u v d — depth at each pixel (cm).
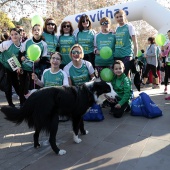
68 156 306
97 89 354
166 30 780
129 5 837
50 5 1736
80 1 1803
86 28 530
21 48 487
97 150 322
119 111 464
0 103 605
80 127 374
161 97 630
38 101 305
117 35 518
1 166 284
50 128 307
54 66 410
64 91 321
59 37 518
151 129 395
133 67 521
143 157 296
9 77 532
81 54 434
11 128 420
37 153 318
